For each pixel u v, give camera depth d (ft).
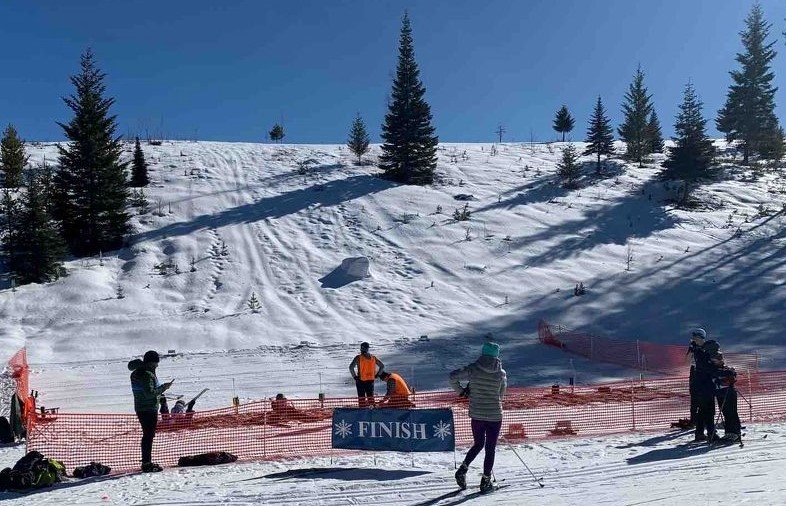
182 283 91.97
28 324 79.46
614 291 88.79
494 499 21.34
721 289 88.69
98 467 28.53
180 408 41.42
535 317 81.10
